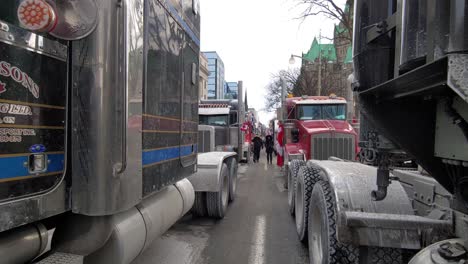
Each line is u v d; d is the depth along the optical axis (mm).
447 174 2410
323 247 3301
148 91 2973
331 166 3889
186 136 4289
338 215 2949
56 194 2154
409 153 2414
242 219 6762
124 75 2311
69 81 2258
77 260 2314
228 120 13781
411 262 2129
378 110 2506
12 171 1854
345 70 26188
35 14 1896
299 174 5484
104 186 2236
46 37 2070
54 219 2533
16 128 1877
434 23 1607
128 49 2395
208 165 6355
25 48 1928
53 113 2139
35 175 2002
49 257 2318
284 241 5422
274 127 19203
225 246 5172
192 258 4672
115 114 2273
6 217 1814
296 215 5723
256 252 4922
